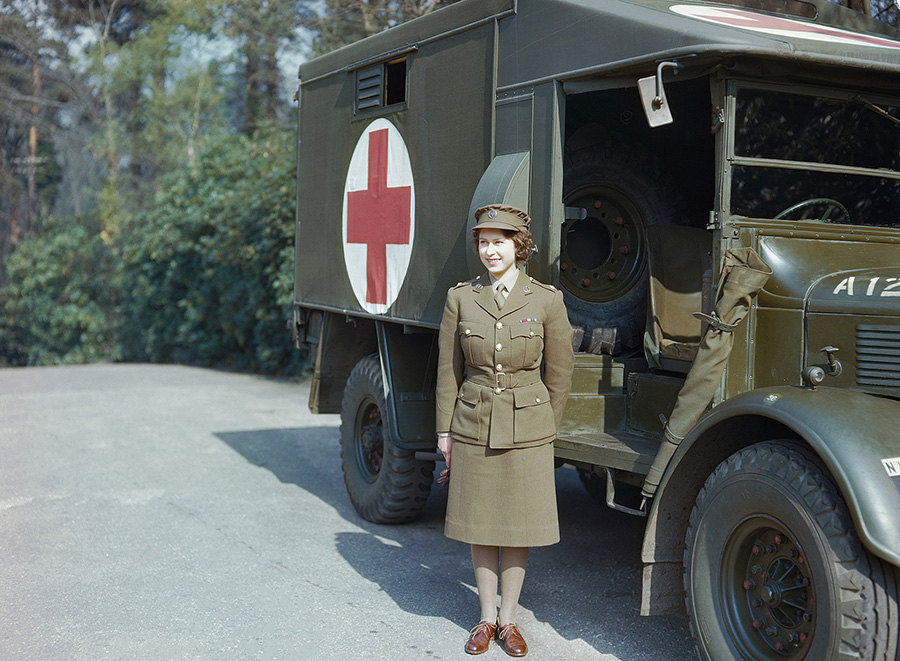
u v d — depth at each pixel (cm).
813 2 497
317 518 635
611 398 450
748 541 344
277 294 1422
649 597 372
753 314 381
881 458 299
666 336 452
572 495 714
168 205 1786
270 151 1489
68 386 1397
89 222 2828
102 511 640
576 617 452
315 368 686
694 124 522
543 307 394
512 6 452
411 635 425
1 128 3609
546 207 427
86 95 3306
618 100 508
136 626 432
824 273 374
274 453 859
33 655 397
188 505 661
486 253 392
